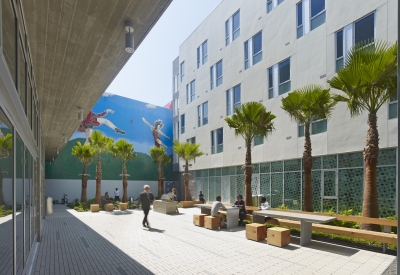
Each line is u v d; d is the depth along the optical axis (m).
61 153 28.38
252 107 12.56
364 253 6.76
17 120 3.73
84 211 18.19
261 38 17.69
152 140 34.72
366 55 7.66
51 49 6.25
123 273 5.52
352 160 11.84
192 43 27.05
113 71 7.50
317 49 13.57
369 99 8.23
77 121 13.31
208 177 23.83
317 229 7.86
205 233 9.62
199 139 25.02
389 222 7.23
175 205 16.20
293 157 14.70
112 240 8.57
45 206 15.67
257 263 6.07
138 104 34.06
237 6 20.20
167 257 6.62
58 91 8.95
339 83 8.26
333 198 12.57
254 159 17.72
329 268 5.70
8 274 3.30
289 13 15.43
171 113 37.34
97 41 5.96
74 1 4.63
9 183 3.33
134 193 32.06
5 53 2.92
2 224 3.02
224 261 6.25
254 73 18.09
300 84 14.46
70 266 5.98
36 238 8.21
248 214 11.38
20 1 3.89
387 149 10.65
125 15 5.10
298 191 14.55
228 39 21.28
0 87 2.63
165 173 34.88
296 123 14.62
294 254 6.75
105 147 22.45
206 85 24.12
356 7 11.84
